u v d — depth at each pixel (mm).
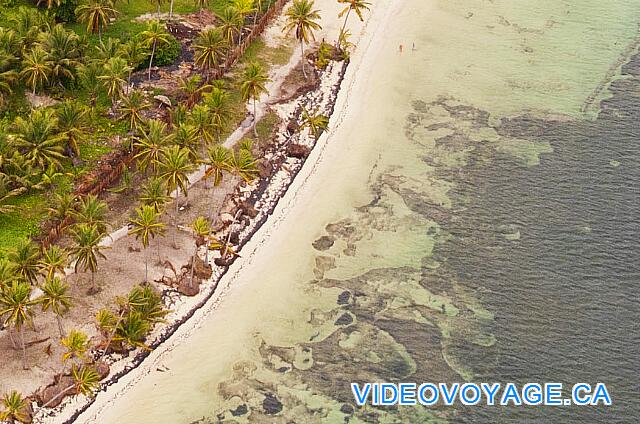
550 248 103500
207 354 90000
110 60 106875
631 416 85938
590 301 97312
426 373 89562
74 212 94125
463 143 117812
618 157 116438
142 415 84312
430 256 101875
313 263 100125
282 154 112375
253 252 100625
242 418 85000
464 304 96562
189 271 96750
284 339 92188
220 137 111938
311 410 86000
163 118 111000
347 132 117500
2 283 82688
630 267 101375
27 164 98812
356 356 90938
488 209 108312
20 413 80938
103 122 109250
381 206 107750
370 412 85938
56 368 85688
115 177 103875
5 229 95500
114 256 96188
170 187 95938
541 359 91125
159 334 91000
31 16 113312
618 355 91625
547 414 85875
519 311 95938
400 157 114812
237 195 106000
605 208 108875
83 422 82938
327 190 108938
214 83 113125
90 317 90188
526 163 115062
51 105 110000
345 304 96062
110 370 87000
